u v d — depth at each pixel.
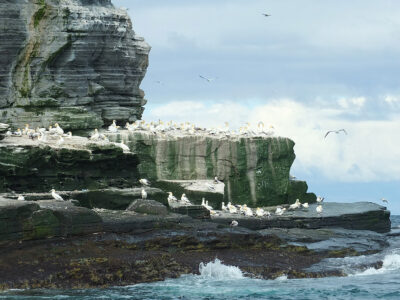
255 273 55.09
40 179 62.78
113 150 67.75
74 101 80.06
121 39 84.69
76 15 79.00
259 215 72.94
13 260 48.78
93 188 66.12
